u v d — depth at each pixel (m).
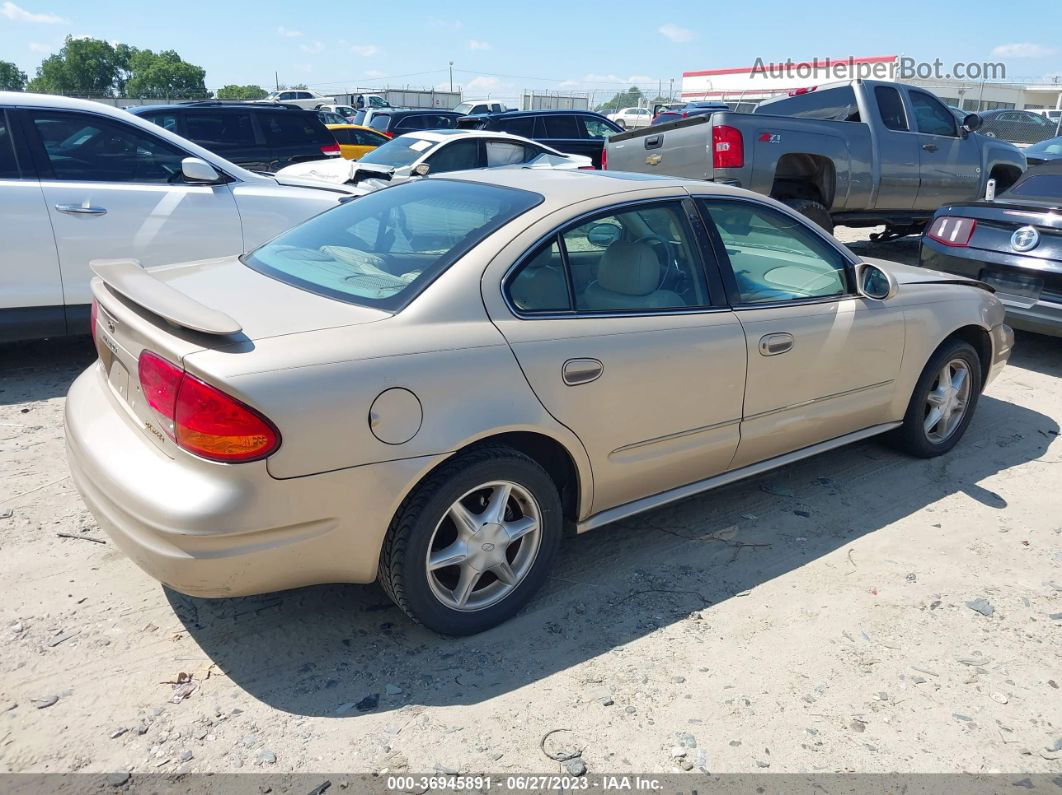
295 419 2.42
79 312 5.46
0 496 3.84
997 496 4.28
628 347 3.12
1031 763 2.53
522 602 3.09
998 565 3.62
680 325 3.31
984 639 3.11
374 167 10.02
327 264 3.14
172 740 2.47
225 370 2.38
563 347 2.96
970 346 4.63
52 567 3.31
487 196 3.29
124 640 2.90
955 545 3.78
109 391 3.01
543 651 2.95
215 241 5.86
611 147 9.63
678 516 3.98
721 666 2.90
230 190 5.96
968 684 2.86
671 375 3.26
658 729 2.60
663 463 3.38
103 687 2.67
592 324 3.07
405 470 2.62
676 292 3.40
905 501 4.19
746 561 3.59
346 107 31.78
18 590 3.15
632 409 3.18
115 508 2.55
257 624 3.03
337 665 2.83
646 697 2.73
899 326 4.16
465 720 2.60
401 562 2.73
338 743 2.48
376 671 2.80
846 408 4.07
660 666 2.89
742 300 3.58
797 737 2.59
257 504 2.42
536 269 3.00
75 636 2.91
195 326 2.39
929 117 9.66
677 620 3.16
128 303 2.83
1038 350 7.09
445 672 2.81
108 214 5.46
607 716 2.64
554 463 3.18
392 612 3.13
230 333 2.42
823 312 3.84
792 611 3.24
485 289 2.87
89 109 5.52
